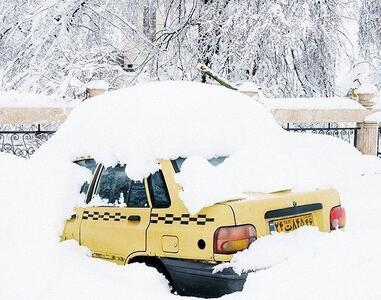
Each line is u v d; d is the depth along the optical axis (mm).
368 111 12781
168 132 4664
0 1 14250
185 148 4629
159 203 4430
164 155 4555
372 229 6398
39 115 10398
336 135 12867
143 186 4574
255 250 4047
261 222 4152
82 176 5270
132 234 4480
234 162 4633
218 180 4281
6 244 4555
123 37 15453
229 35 14688
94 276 4250
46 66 13766
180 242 4164
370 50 17359
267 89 14820
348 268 3986
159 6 16641
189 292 4152
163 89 5160
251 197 4277
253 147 4789
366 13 16844
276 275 3887
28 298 3969
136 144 4730
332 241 4367
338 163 9844
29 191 5160
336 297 3652
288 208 4344
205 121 4867
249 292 3801
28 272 4258
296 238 4320
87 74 14320
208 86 5434
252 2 14352
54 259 4484
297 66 15641
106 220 4750
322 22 14312
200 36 15617
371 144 12820
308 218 4555
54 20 13852
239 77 14945
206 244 4035
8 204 4973
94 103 5566
